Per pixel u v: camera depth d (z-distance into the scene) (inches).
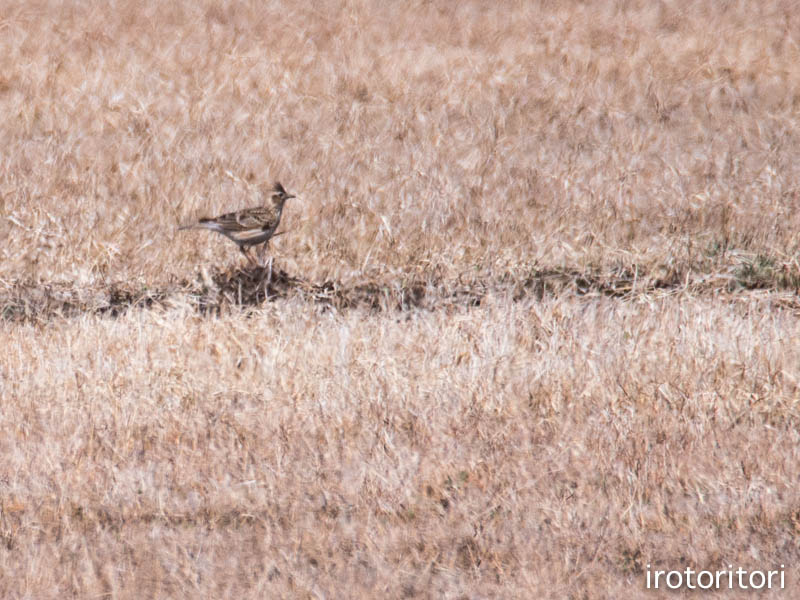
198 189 1776.6
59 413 981.2
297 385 1028.5
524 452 912.3
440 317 1219.2
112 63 2401.6
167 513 837.2
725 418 948.0
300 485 868.0
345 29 2677.2
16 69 2311.8
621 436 920.3
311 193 1765.5
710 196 1743.4
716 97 2234.3
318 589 753.0
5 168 1819.6
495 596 749.3
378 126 2076.8
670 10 2819.9
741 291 1382.9
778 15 2783.0
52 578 770.2
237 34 2637.8
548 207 1717.5
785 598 742.5
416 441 931.3
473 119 2108.8
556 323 1159.6
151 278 1477.6
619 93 2269.9
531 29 2696.9
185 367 1069.1
